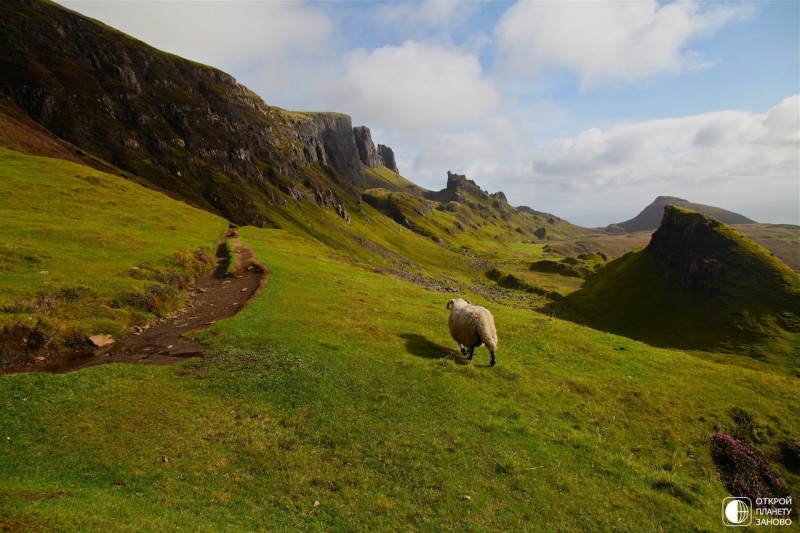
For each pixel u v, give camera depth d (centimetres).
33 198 4372
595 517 1209
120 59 15975
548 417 1716
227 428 1391
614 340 2969
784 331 8438
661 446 1753
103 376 1627
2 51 12912
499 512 1168
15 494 922
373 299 3250
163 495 1070
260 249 4969
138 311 2489
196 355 1959
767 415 2125
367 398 1642
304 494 1156
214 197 13275
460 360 2136
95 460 1177
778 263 10106
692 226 11950
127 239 3684
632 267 13312
